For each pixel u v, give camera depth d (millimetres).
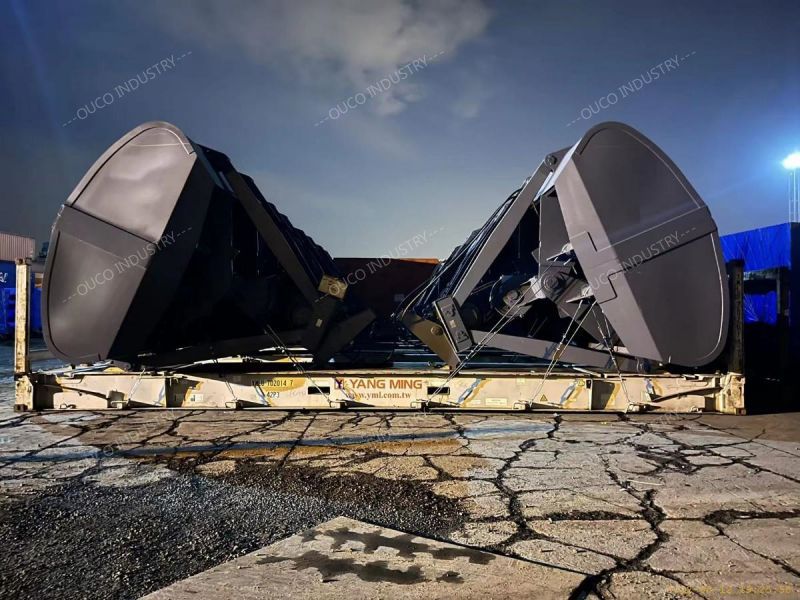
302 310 6078
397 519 2904
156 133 5223
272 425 5023
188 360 5668
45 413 5531
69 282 5203
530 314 6535
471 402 5492
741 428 4918
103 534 2725
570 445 4340
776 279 6930
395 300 10430
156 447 4305
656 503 3111
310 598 2105
